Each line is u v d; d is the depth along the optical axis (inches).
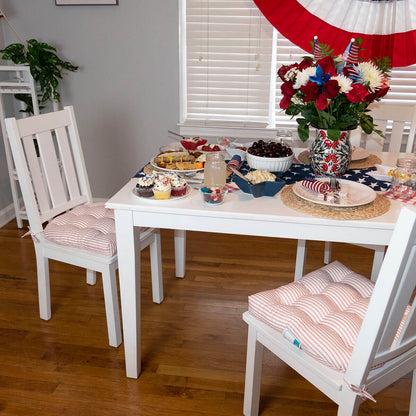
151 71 115.4
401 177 61.2
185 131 119.4
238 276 97.1
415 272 39.8
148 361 72.5
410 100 110.2
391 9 104.7
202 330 80.1
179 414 62.9
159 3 109.0
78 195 83.6
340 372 46.2
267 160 67.9
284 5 105.7
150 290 92.0
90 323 81.7
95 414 62.6
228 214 55.6
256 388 59.1
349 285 59.4
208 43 111.6
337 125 65.1
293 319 50.8
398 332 49.3
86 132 123.8
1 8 113.0
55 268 99.9
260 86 114.0
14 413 62.4
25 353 73.9
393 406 65.0
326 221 53.7
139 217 59.2
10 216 123.0
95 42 114.5
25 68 102.7
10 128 69.4
